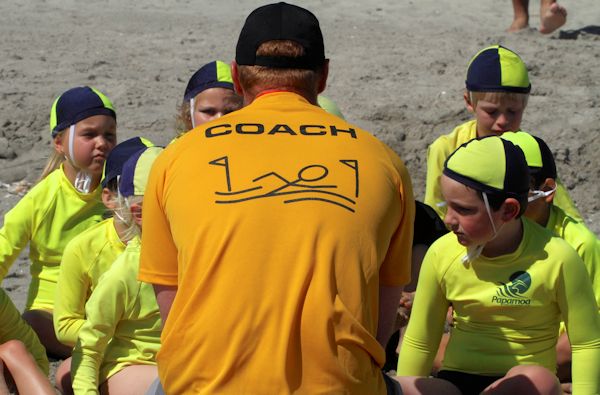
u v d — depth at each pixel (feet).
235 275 11.81
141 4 57.36
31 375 16.52
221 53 45.91
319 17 54.03
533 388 15.24
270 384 11.56
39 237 21.07
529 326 16.24
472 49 45.55
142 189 17.38
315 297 11.73
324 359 11.68
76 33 49.39
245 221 11.95
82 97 21.33
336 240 11.94
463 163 15.40
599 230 28.35
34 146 34.12
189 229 12.12
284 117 12.85
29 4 56.18
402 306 19.83
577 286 15.85
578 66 42.24
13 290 23.75
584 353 15.81
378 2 58.49
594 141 33.60
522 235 16.10
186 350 11.84
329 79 40.65
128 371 17.13
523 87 22.61
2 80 40.52
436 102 37.50
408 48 46.06
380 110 36.29
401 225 12.84
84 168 21.20
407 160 32.99
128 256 17.16
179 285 12.12
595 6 57.57
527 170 15.66
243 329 11.68
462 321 16.67
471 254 15.92
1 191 30.42
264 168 12.30
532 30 49.78
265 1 58.75
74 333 18.33
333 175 12.30
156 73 42.19
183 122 22.48
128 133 34.71
